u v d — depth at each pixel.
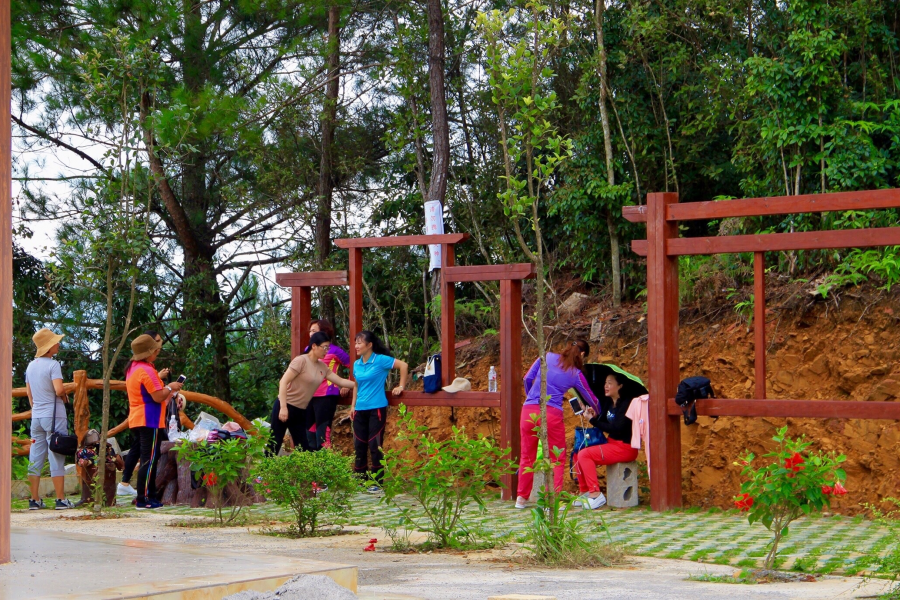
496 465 7.43
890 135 12.85
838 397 10.77
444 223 18.20
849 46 12.51
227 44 17.58
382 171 18.92
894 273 10.88
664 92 15.11
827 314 11.30
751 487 5.90
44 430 10.51
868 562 6.03
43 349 10.62
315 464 7.93
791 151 12.84
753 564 6.25
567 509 6.62
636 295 14.59
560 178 16.45
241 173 19.22
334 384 11.58
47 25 16.83
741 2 14.23
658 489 9.83
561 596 4.78
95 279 10.32
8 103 5.01
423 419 13.86
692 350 12.31
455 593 4.91
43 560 4.80
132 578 4.20
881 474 9.60
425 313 17.12
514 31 17.69
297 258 19.17
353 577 4.75
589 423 10.56
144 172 12.62
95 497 9.56
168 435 11.30
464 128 18.33
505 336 11.27
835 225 12.61
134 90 10.90
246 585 4.23
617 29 15.15
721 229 13.70
